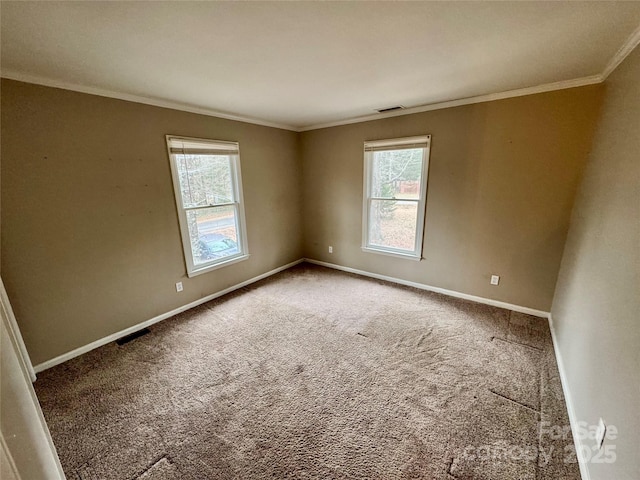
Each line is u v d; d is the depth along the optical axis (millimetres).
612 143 1816
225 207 3670
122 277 2732
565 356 2123
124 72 2074
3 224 2062
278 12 1365
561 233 2725
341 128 4027
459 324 2867
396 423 1755
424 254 3646
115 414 1857
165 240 3037
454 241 3373
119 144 2592
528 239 2906
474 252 3262
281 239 4527
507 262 3072
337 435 1682
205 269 3436
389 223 3928
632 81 1607
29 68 1967
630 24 1503
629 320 1222
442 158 3250
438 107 3146
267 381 2137
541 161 2703
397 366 2273
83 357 2459
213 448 1616
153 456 1577
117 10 1316
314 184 4559
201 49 1741
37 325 2266
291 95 2734
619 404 1203
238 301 3502
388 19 1448
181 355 2465
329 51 1807
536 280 2939
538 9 1374
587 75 2303
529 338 2604
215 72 2115
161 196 2955
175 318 3113
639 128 1387
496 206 3021
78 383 2143
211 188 3465
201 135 3234
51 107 2199
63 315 2393
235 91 2582
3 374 400
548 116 2596
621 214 1469
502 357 2352
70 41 1604
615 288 1416
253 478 1451
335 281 4098
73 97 2295
